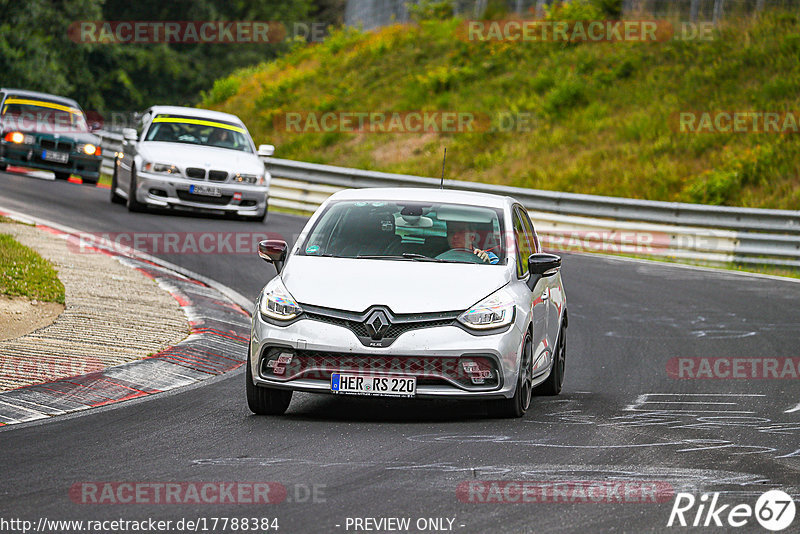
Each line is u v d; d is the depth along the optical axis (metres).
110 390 30.75
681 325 49.47
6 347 33.91
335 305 27.56
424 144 120.44
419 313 27.41
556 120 119.00
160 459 22.89
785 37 120.00
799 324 50.75
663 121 111.19
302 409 29.72
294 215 86.06
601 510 19.38
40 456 22.91
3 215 63.59
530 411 30.16
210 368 35.47
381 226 31.17
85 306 41.84
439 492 20.39
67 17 197.62
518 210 33.84
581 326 48.44
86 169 90.69
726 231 77.44
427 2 161.75
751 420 29.89
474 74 133.88
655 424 28.64
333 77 145.62
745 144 103.62
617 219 83.81
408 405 30.86
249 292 51.59
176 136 77.25
